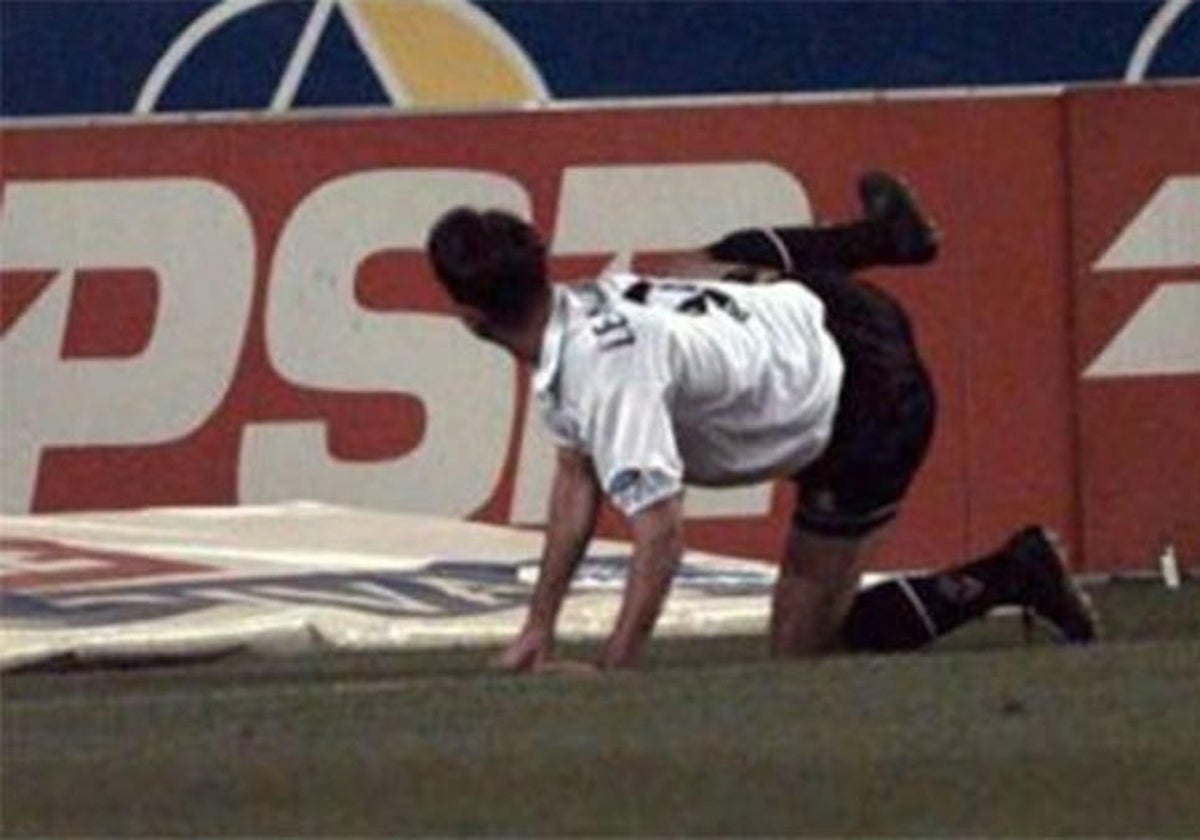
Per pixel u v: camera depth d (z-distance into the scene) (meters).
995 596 23.09
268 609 24.95
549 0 40.31
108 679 22.84
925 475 32.00
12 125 31.05
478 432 31.59
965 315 32.12
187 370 31.34
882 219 22.80
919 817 16.42
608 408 20.31
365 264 31.47
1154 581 32.22
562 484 21.00
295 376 31.47
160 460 31.36
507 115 31.55
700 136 31.77
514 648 21.69
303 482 31.52
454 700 19.78
